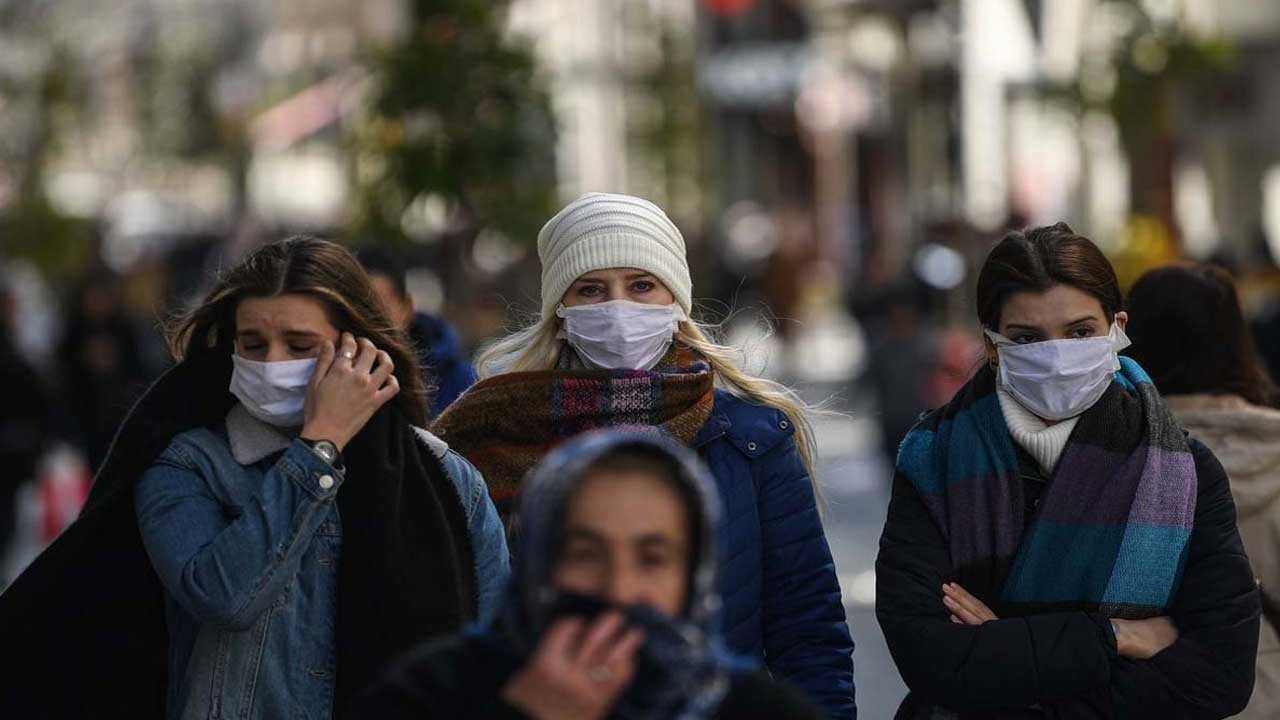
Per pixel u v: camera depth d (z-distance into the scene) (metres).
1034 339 10.43
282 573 9.48
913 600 10.31
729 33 81.62
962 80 51.91
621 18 68.31
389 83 30.75
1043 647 10.01
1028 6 46.22
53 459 31.88
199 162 93.81
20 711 10.06
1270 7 50.34
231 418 10.12
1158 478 10.26
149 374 32.34
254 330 9.91
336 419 9.70
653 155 68.50
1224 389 12.59
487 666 6.70
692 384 11.34
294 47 89.69
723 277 66.50
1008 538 10.37
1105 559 10.21
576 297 11.77
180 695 9.81
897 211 86.19
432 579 9.90
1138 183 41.94
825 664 11.12
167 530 9.68
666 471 6.51
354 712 6.82
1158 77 41.06
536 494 6.53
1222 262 16.78
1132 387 10.67
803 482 11.34
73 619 10.04
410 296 16.06
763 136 99.50
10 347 27.17
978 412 10.60
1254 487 11.89
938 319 37.59
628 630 6.43
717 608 6.77
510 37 31.45
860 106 77.62
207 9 103.12
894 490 10.73
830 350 68.38
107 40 84.38
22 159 64.75
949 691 10.09
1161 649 10.13
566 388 11.43
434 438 10.42
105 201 86.31
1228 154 51.16
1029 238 10.52
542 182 31.61
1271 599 11.78
